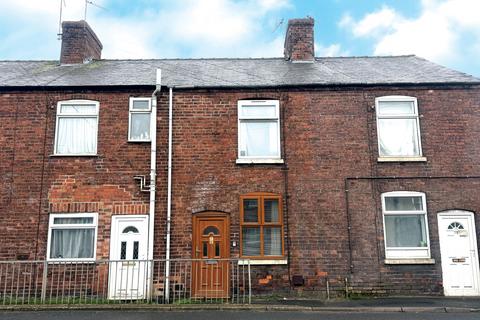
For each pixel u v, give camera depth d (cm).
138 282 1211
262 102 1465
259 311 1130
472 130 1445
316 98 1463
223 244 1366
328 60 1770
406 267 1355
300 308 1144
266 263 1345
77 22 1761
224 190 1397
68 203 1380
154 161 1400
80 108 1459
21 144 1418
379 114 1463
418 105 1462
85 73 1599
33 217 1370
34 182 1392
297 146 1429
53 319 1029
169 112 1441
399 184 1405
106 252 1352
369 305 1189
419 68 1623
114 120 1438
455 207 1390
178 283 1330
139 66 1698
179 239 1363
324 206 1390
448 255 1366
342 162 1420
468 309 1136
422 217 1398
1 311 1123
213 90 1463
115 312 1108
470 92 1470
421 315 1084
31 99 1451
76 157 1409
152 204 1370
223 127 1441
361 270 1350
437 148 1431
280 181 1405
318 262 1354
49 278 1329
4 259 1341
